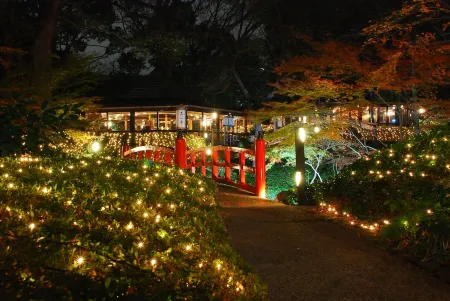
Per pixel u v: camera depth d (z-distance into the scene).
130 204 4.35
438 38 15.05
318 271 5.04
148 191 5.28
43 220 3.21
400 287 4.57
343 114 14.83
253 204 9.78
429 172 6.75
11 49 16.00
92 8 29.98
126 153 16.31
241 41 35.41
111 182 5.36
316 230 7.06
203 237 4.02
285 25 28.39
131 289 2.59
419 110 13.10
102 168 6.61
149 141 27.70
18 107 6.48
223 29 35.44
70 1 23.27
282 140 18.05
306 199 10.72
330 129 14.70
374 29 11.24
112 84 33.19
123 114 31.02
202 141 28.59
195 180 8.46
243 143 32.84
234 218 7.83
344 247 6.04
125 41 25.78
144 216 3.97
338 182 8.61
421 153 7.61
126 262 2.75
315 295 4.37
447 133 7.66
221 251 3.81
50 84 17.73
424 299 4.29
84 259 2.69
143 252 3.00
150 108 30.02
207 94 37.22
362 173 8.16
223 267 3.39
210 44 36.91
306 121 15.64
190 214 4.97
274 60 32.94
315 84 14.22
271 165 22.12
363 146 15.95
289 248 5.98
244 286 3.42
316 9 25.89
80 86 22.17
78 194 4.26
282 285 4.61
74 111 7.21
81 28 24.59
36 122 6.75
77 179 5.15
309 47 26.73
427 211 5.45
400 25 11.05
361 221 7.26
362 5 22.23
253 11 32.47
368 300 4.27
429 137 7.87
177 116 28.88
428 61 11.25
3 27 21.39
